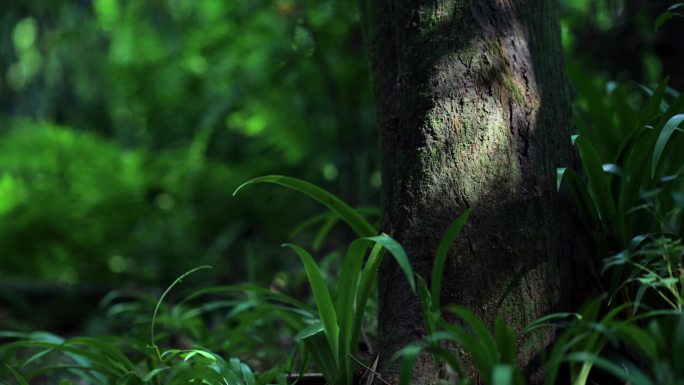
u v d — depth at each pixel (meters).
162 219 6.64
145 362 2.22
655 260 1.75
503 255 1.67
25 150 6.95
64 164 6.93
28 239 6.55
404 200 1.74
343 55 4.62
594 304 1.38
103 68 7.34
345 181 5.27
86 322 4.54
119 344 2.41
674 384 1.13
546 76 1.88
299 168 6.12
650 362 1.41
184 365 1.62
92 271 6.54
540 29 1.91
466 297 1.65
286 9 4.43
